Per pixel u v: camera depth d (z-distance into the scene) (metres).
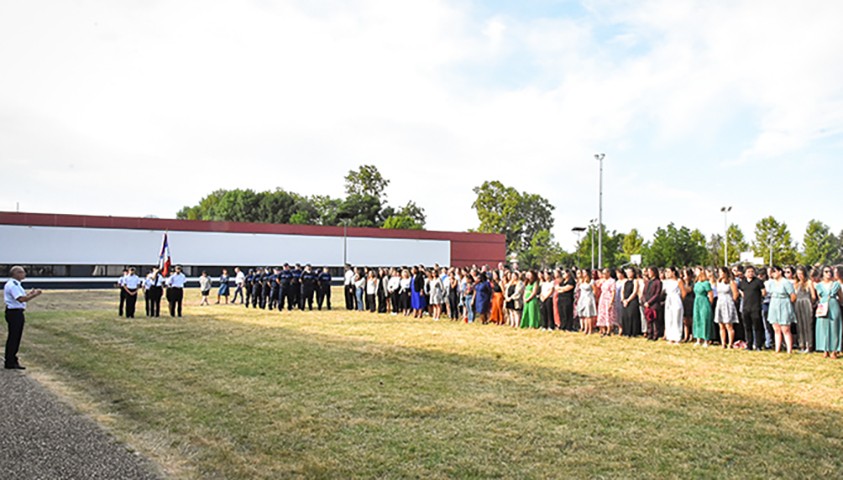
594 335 15.05
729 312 12.60
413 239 55.16
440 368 10.18
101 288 42.03
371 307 23.34
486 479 5.12
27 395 7.91
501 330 16.25
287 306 26.05
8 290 9.81
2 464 5.27
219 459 5.52
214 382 8.87
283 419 6.88
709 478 5.16
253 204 91.50
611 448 5.93
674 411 7.35
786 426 6.70
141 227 43.69
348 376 9.42
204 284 27.92
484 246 58.78
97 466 5.27
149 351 12.03
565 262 73.44
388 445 5.99
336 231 51.41
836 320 11.50
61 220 41.09
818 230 54.75
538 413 7.23
